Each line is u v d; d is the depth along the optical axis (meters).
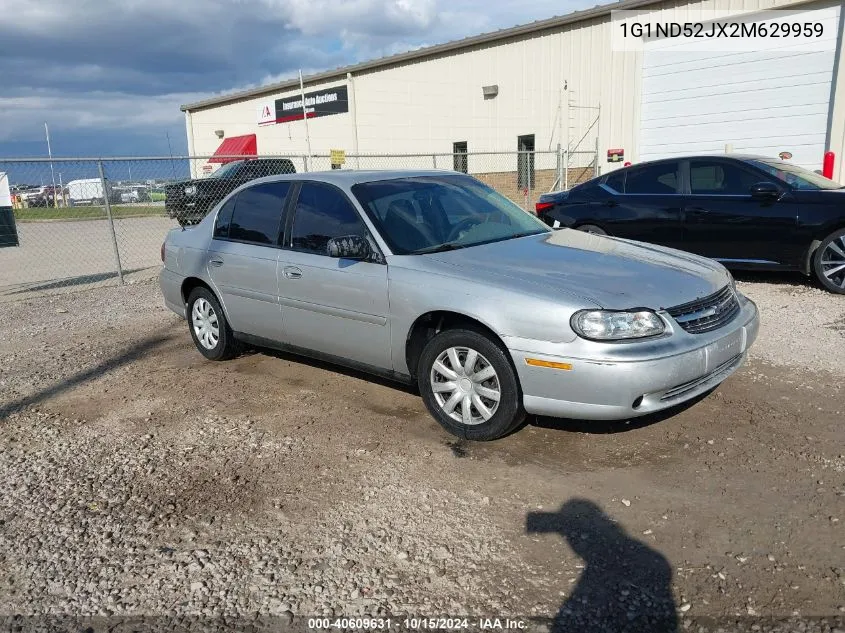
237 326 5.50
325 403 4.81
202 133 32.03
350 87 23.02
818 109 12.21
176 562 3.02
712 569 2.79
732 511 3.21
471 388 3.98
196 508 3.46
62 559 3.08
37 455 4.18
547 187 17.39
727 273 4.44
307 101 25.20
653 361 3.47
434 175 5.27
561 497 3.40
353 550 3.04
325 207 4.80
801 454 3.72
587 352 3.50
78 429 4.56
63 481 3.82
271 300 5.06
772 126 12.87
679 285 3.88
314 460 3.93
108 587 2.87
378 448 4.04
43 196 12.61
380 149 22.44
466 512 3.30
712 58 13.54
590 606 2.62
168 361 6.01
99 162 10.12
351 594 2.75
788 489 3.37
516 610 2.62
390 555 2.99
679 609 2.58
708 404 4.44
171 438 4.33
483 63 18.31
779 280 8.23
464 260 4.18
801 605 2.57
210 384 5.33
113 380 5.54
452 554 2.98
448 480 3.63
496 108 18.27
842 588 2.65
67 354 6.38
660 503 3.30
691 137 14.16
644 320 3.54
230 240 5.47
